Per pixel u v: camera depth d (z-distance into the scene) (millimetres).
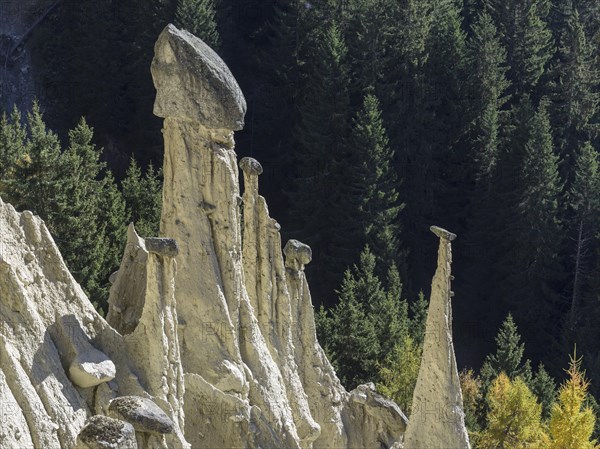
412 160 99062
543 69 112688
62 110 97500
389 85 100188
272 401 26609
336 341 67750
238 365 26109
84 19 96125
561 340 92562
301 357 30859
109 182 68875
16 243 22906
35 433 21125
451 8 111375
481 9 121438
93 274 58375
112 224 64125
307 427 28891
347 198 90312
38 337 22250
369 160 90875
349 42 101688
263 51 101688
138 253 26516
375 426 31703
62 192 61750
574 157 108312
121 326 26328
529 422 66188
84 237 59562
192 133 26391
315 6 101688
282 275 29359
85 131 70125
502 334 79062
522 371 78625
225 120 26438
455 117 103125
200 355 25875
